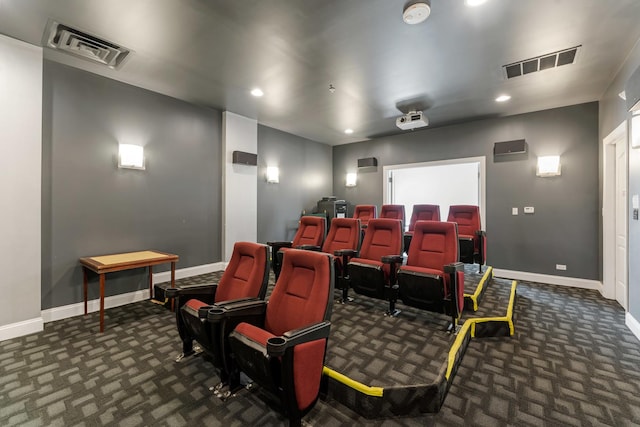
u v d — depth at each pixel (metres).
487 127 4.98
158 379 2.03
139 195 3.73
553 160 4.30
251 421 1.66
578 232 4.24
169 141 4.04
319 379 1.62
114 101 3.48
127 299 3.55
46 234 2.99
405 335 2.47
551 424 1.65
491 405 1.81
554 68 3.12
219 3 2.12
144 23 2.37
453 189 7.07
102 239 3.39
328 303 1.71
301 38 2.57
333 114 4.79
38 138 2.77
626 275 2.95
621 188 3.57
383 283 2.88
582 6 2.13
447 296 2.61
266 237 5.57
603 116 3.87
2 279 2.59
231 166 4.78
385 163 6.27
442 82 3.49
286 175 5.98
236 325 1.87
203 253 4.50
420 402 1.76
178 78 3.43
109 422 1.64
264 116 4.92
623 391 1.93
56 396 1.85
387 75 3.30
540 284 4.40
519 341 2.65
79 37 2.58
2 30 2.49
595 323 3.00
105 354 2.35
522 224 4.66
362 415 1.75
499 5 2.12
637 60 2.62
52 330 2.78
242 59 2.96
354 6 2.15
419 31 2.45
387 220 3.29
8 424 1.62
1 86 2.57
